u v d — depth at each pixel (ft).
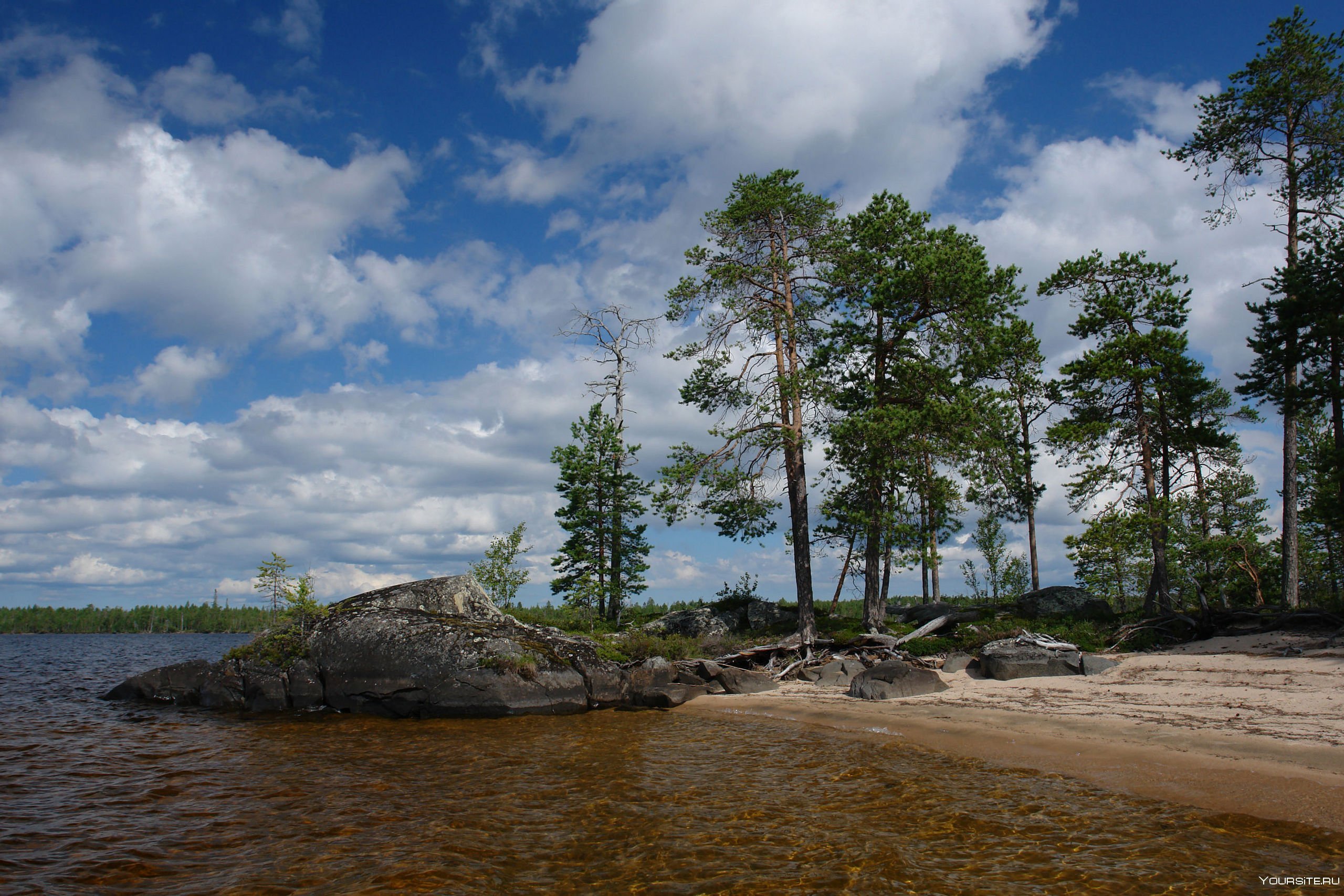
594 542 116.47
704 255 91.35
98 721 61.16
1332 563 107.76
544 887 25.93
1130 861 26.61
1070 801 33.81
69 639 333.62
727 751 47.73
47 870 27.68
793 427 86.28
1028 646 68.69
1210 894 23.65
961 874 26.08
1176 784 35.04
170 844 30.55
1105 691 56.49
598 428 118.73
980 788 36.65
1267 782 33.91
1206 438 87.35
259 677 66.64
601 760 45.78
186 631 471.62
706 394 93.09
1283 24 84.28
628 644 81.56
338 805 36.14
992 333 79.77
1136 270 90.74
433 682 62.08
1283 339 81.51
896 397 87.40
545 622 105.40
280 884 26.27
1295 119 86.33
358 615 68.59
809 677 74.69
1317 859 26.07
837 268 87.40
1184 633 74.43
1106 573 95.91
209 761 46.03
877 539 86.53
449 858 28.81
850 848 29.12
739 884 25.86
